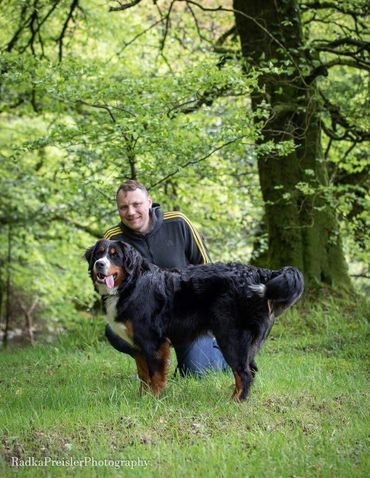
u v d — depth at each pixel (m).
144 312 5.59
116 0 9.71
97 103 8.77
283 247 9.62
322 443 4.34
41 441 4.54
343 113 10.69
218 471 3.93
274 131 9.31
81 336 9.16
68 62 8.74
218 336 5.52
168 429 4.76
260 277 5.55
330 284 9.56
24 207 14.54
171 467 4.00
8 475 4.00
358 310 8.88
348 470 3.86
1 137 14.31
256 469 3.93
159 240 6.21
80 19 12.33
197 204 12.46
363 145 11.78
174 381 6.10
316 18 11.09
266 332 5.60
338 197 10.48
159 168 8.75
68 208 12.35
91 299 17.72
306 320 8.74
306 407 5.22
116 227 6.33
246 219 12.77
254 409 5.15
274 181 9.73
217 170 9.58
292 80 9.25
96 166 9.89
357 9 9.93
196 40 12.67
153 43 12.59
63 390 5.95
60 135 8.68
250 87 9.21
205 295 5.58
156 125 7.97
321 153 10.03
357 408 5.18
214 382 6.01
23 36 12.55
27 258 16.80
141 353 5.77
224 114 10.71
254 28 9.80
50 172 14.02
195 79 8.29
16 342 18.20
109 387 6.18
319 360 7.01
